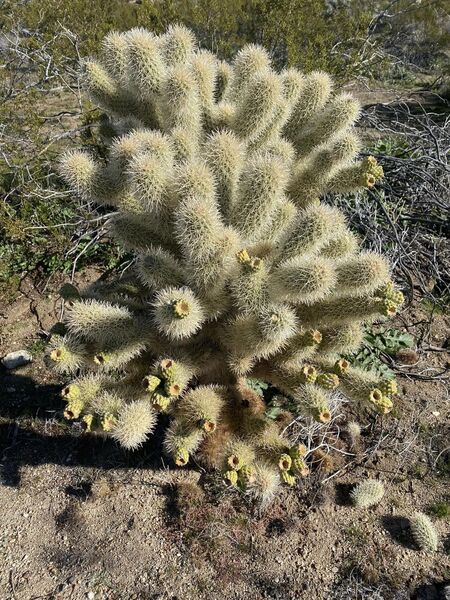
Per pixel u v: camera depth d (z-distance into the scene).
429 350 1.27
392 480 0.99
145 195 0.67
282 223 0.72
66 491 0.98
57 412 1.11
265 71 0.84
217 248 0.63
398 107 2.60
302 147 0.83
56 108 2.59
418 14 3.29
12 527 0.93
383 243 1.40
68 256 1.54
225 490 0.95
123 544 0.90
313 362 0.79
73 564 0.88
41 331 1.34
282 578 0.85
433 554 0.88
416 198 1.55
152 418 0.67
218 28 2.53
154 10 2.35
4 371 1.23
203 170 0.66
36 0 2.53
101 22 2.44
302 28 2.40
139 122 0.89
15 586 0.85
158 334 0.75
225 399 0.77
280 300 0.67
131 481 0.99
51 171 1.77
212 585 0.84
